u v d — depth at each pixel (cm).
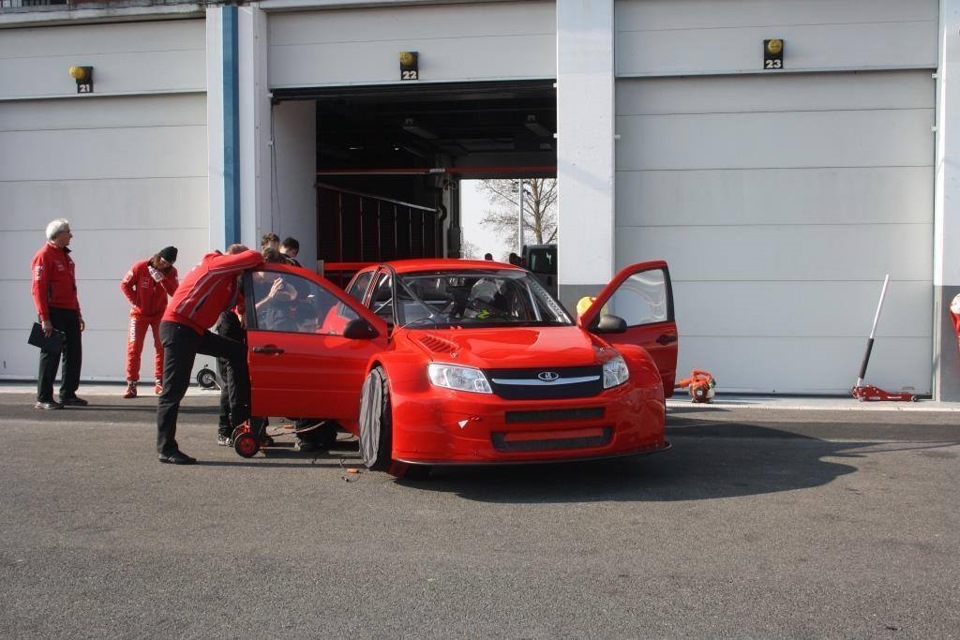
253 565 501
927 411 1037
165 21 1270
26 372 1328
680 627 412
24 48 1306
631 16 1166
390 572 488
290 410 766
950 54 1095
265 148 1259
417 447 637
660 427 671
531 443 631
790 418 989
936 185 1121
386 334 763
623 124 1179
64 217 1312
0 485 682
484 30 1209
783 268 1160
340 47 1242
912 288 1138
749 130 1160
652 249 1182
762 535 546
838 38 1134
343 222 1733
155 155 1286
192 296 750
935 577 475
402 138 2108
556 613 430
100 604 446
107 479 701
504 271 816
